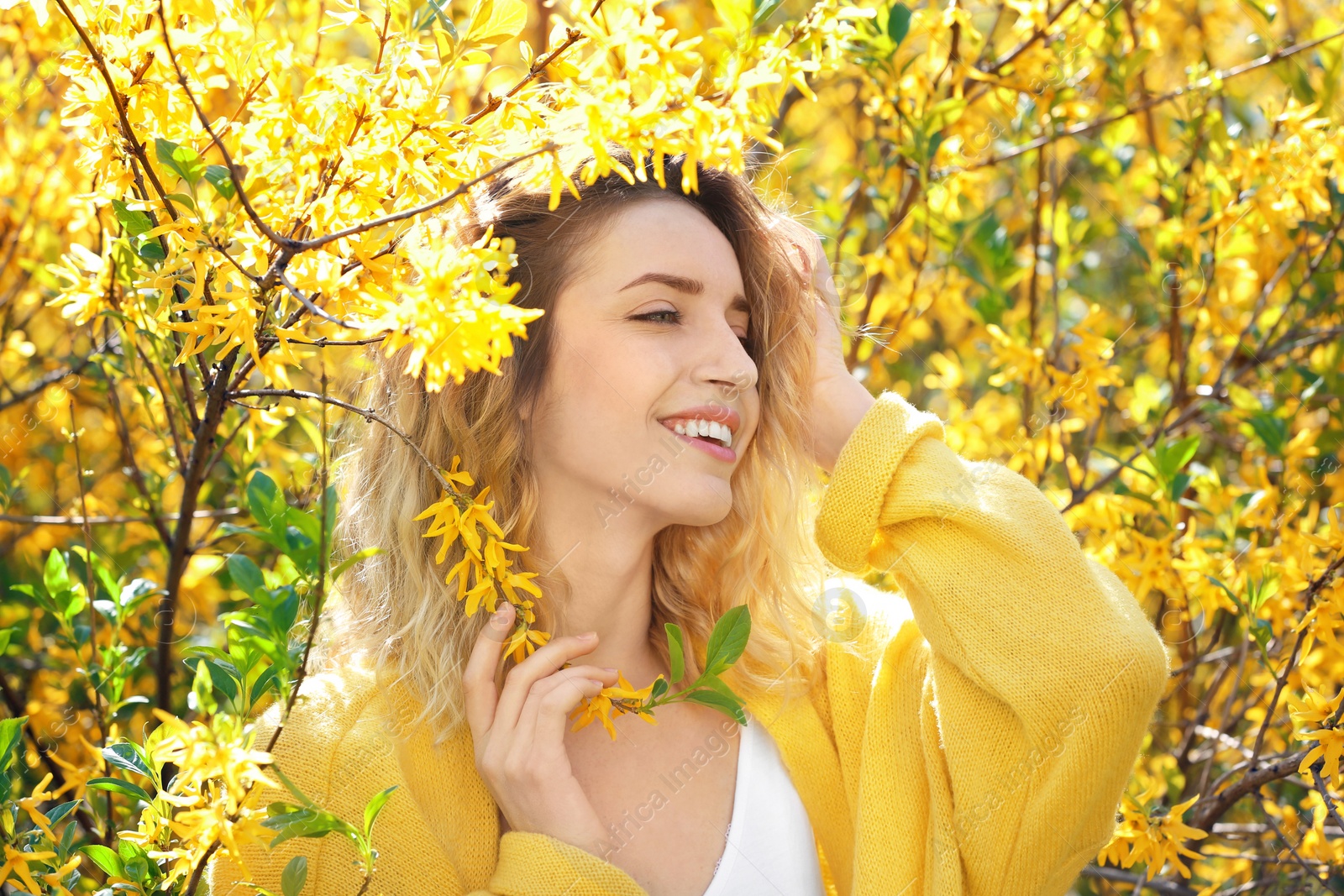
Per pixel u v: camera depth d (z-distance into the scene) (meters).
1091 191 2.90
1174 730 2.47
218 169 1.09
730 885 1.32
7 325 2.26
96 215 1.47
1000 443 2.52
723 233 1.45
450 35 1.06
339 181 1.10
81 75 1.09
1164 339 2.85
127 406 2.24
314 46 1.64
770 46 1.06
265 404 1.47
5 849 1.16
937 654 1.36
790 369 1.47
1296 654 1.68
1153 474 1.96
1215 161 2.28
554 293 1.30
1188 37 2.80
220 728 1.04
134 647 1.99
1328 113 2.20
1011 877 1.30
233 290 1.12
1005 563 1.31
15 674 2.10
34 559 2.23
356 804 1.28
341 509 1.56
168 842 1.21
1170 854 1.62
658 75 0.96
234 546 2.15
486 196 1.33
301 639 1.41
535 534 1.37
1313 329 2.43
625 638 1.43
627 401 1.28
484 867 1.31
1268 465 2.40
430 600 1.36
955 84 2.16
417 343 0.88
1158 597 2.39
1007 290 2.69
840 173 2.74
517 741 1.24
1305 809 1.89
